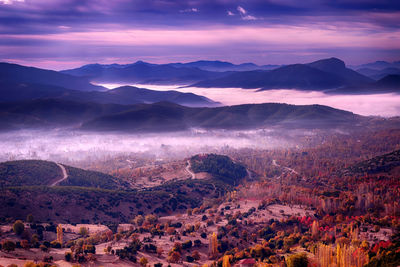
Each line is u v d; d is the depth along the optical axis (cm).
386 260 19675
